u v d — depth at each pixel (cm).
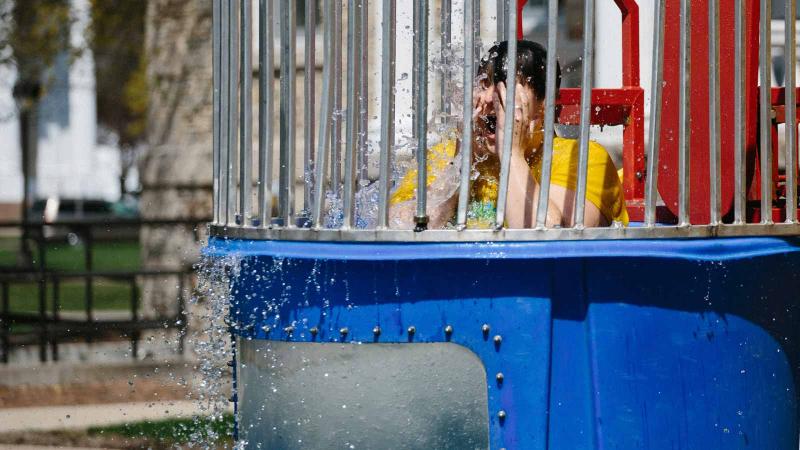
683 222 1026
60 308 4828
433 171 1237
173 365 3209
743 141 1059
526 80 1159
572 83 2752
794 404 1126
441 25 1372
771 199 1090
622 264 1007
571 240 994
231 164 1147
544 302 1003
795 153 1091
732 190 1167
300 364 1063
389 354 1027
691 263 1025
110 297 5394
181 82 3775
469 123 1005
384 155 1018
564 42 2972
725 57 1170
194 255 3666
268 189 1100
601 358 1004
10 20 5100
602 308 1005
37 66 5447
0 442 2562
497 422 1012
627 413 1008
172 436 2559
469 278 1009
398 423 1027
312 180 1234
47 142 12112
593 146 1198
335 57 1128
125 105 7119
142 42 5272
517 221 1097
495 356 1009
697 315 1030
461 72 1340
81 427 2697
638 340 1010
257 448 1117
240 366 1159
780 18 2117
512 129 1007
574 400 1010
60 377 3322
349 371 1040
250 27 1120
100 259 7675
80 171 12006
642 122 1408
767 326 1080
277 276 1077
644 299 1012
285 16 1091
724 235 1042
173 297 3681
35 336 3791
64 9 5078
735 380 1051
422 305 1016
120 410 2864
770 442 1088
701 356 1030
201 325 2802
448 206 1189
